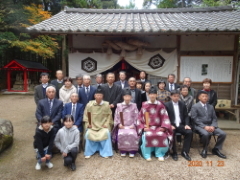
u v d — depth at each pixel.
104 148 3.38
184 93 3.88
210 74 5.48
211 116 3.60
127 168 2.98
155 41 5.59
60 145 3.00
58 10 15.52
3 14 11.13
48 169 2.94
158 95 4.19
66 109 3.66
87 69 5.77
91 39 5.71
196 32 4.56
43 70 12.44
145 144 3.21
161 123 3.45
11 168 2.96
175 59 5.54
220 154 3.37
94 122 3.55
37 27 4.96
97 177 2.73
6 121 3.83
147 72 5.69
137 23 5.71
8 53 13.14
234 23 5.05
